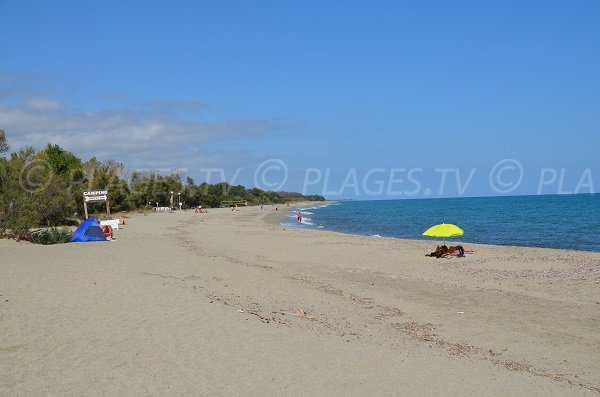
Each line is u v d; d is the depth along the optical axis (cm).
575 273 2009
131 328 967
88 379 712
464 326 1230
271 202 19525
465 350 1032
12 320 980
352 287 1706
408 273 2055
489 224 5431
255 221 6662
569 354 1026
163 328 978
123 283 1396
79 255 2066
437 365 901
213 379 739
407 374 831
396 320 1270
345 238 3781
